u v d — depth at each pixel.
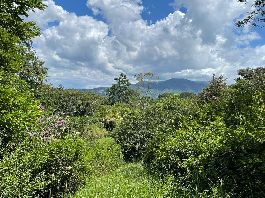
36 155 10.11
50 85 29.45
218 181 9.11
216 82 29.25
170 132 15.56
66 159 11.47
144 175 13.02
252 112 9.58
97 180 13.14
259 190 8.59
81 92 56.34
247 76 31.03
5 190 8.10
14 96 10.42
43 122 15.58
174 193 9.39
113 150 21.42
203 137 11.01
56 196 11.25
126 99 86.69
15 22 13.51
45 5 13.89
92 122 39.25
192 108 22.84
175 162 11.65
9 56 12.41
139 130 23.06
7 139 10.40
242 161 8.46
